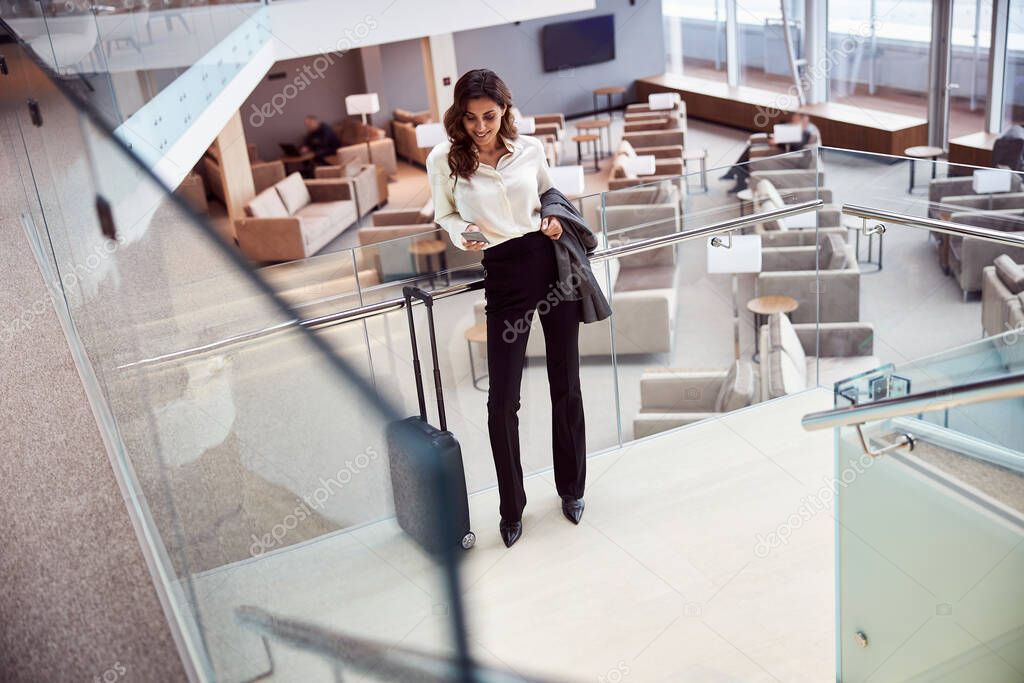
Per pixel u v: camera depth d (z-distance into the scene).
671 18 17.02
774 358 4.37
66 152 2.55
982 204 4.62
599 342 4.05
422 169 14.23
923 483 2.25
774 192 4.42
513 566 3.28
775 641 2.87
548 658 2.86
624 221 4.10
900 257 4.73
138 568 1.73
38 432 2.28
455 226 3.10
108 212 2.28
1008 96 10.49
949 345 4.73
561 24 16.61
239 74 8.16
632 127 13.29
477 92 2.87
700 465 3.78
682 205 4.25
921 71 11.75
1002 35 10.28
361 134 14.35
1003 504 2.09
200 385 1.62
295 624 1.05
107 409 2.01
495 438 3.29
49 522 1.92
